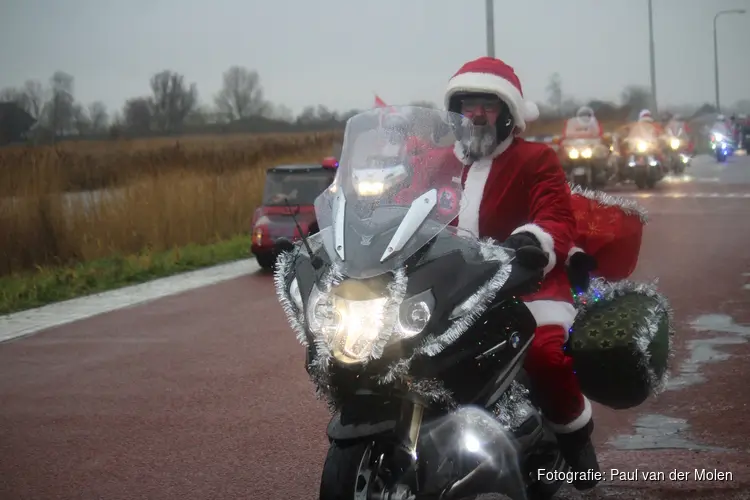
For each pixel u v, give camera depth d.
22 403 7.56
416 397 3.84
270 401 7.35
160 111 57.12
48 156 17.44
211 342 9.57
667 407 6.68
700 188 29.31
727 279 11.80
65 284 13.63
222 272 14.95
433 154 4.28
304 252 4.23
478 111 4.59
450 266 3.90
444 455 4.04
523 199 4.61
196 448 6.30
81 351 9.38
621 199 5.02
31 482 5.80
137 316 11.21
